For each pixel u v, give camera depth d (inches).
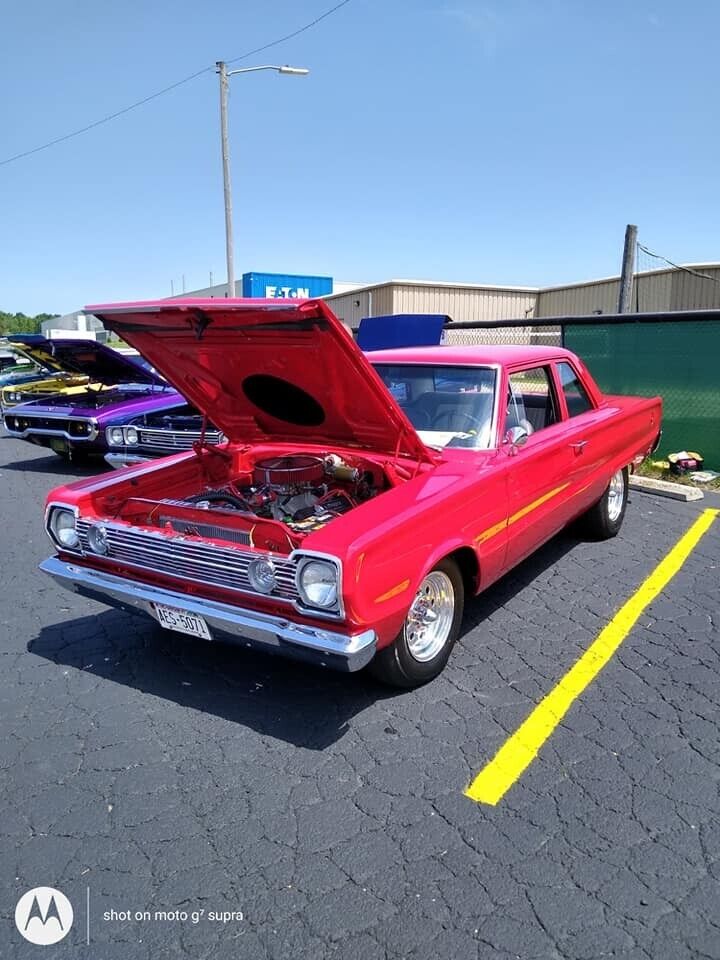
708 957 84.3
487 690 141.7
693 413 324.2
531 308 1046.4
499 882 95.2
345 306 1108.5
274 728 130.1
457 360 173.6
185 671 151.0
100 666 153.6
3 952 86.1
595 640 162.6
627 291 348.8
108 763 120.7
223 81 653.9
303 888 94.7
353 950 85.5
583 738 126.0
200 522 134.8
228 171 678.5
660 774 116.5
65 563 149.7
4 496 314.7
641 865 97.7
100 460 405.1
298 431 169.2
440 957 84.5
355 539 112.3
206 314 128.3
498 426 159.8
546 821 106.2
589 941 86.4
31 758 122.2
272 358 139.9
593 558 215.5
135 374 361.4
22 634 169.8
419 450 146.9
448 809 108.9
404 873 96.8
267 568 116.8
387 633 121.3
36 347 336.2
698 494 283.4
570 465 185.2
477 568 148.8
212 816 108.1
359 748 123.8
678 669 149.6
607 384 348.2
